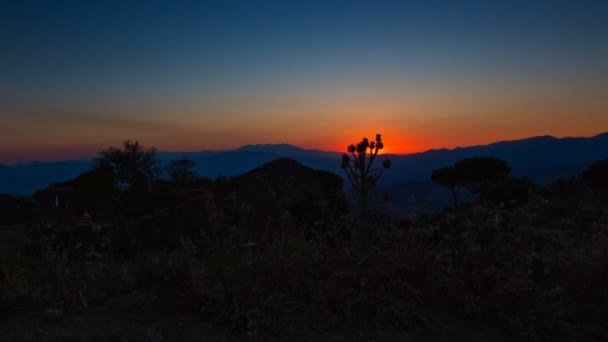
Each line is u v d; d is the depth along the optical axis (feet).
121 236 29.27
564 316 14.47
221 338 11.23
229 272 15.08
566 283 15.92
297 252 15.80
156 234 31.01
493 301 14.42
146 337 10.77
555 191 84.74
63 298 13.12
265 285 14.51
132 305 12.71
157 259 15.15
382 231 15.57
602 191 73.26
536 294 14.56
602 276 15.79
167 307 12.62
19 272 14.46
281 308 13.23
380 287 14.29
